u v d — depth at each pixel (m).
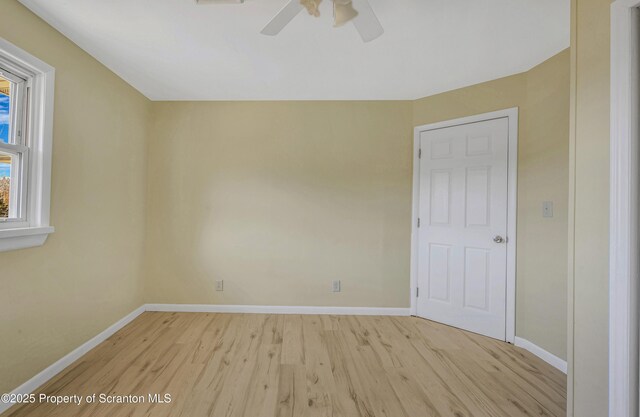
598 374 1.15
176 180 2.86
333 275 2.87
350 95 2.76
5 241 1.42
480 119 2.43
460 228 2.54
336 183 2.87
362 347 2.17
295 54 2.04
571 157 1.27
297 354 2.05
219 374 1.79
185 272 2.86
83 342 2.01
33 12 1.60
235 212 2.88
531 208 2.15
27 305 1.59
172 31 1.78
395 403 1.55
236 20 1.68
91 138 2.07
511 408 1.53
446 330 2.49
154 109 2.85
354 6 1.29
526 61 2.09
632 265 1.04
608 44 1.12
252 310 2.85
